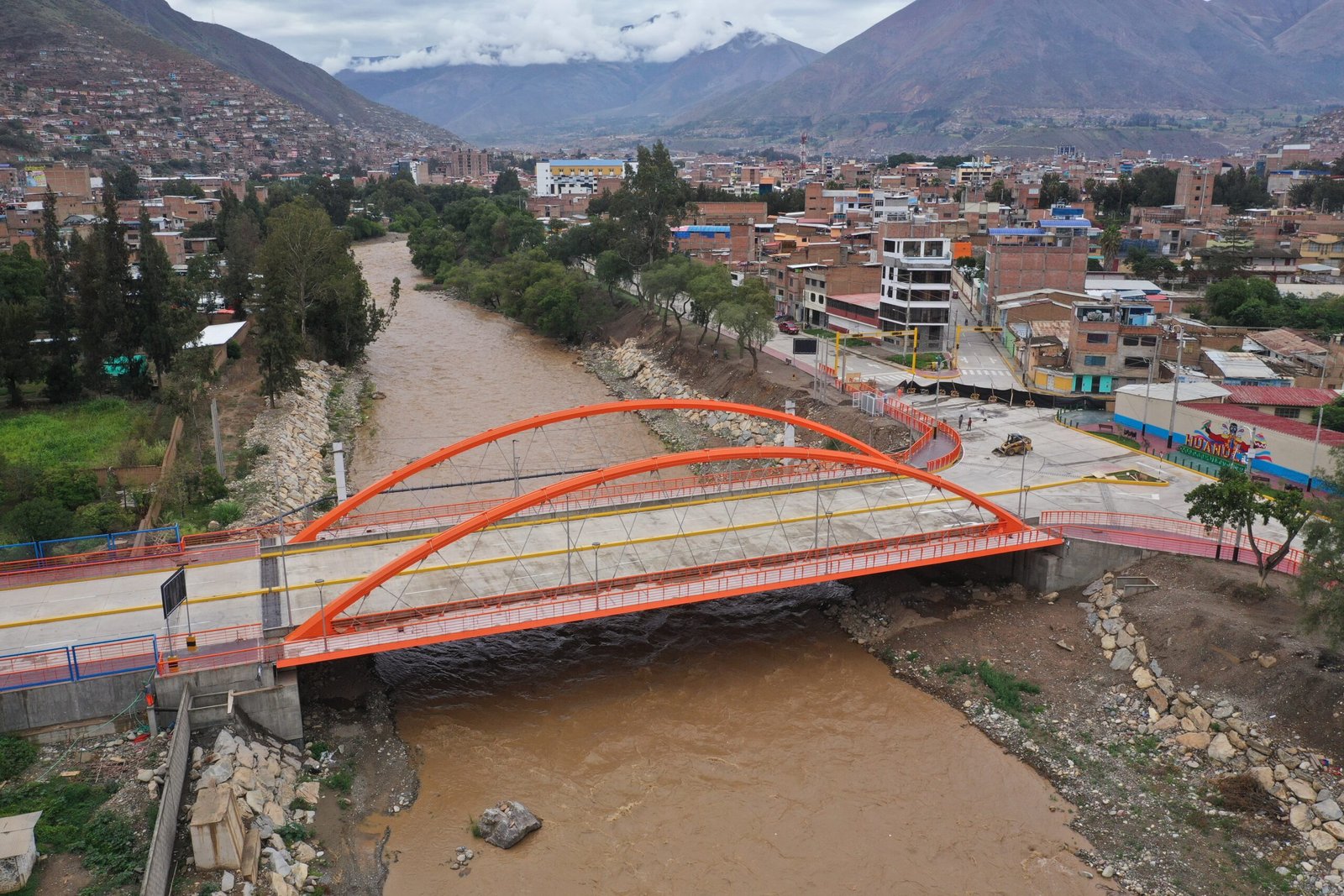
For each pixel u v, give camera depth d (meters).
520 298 154.38
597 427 104.69
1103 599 58.72
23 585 53.53
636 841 42.31
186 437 80.81
